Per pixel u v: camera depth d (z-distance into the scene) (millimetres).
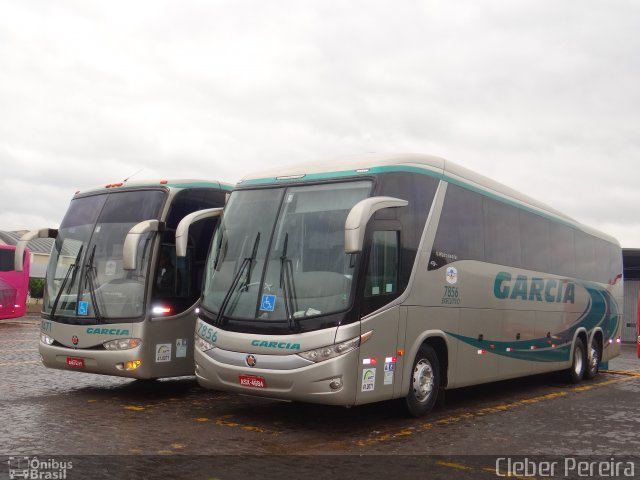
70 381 11742
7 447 6867
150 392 10852
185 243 9117
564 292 14469
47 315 10500
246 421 8656
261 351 7949
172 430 7945
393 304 8398
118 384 11641
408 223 8859
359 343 7789
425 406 9234
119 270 10055
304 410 9555
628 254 35156
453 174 10195
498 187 11867
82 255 10430
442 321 9516
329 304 7824
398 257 8617
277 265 8305
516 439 8172
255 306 8211
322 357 7645
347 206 8305
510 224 12039
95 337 9883
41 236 10992
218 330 8391
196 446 7168
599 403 11703
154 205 10305
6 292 25547
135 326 9703
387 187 8438
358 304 7824
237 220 9000
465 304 10156
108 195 10820
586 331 15688
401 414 9188
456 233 10039
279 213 8664
